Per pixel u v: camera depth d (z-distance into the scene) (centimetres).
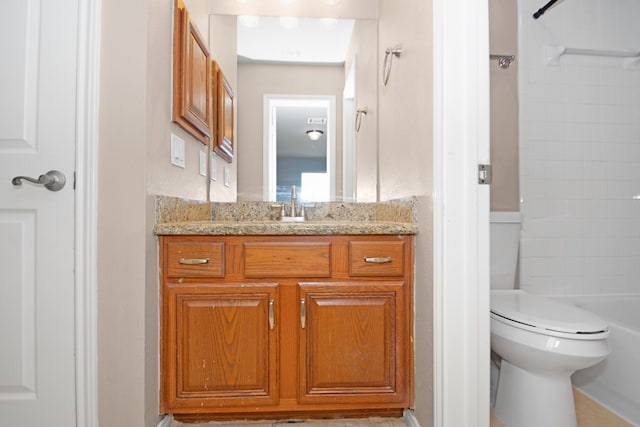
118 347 107
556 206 185
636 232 190
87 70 106
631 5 192
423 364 115
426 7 113
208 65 170
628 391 131
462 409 100
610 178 189
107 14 108
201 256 117
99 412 108
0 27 107
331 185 192
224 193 185
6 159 106
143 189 107
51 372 107
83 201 106
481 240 100
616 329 137
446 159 99
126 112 107
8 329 107
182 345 117
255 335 119
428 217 110
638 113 190
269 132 190
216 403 118
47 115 107
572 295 186
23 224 107
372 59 190
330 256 121
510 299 140
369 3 191
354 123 192
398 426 125
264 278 121
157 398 117
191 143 151
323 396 121
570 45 187
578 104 187
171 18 128
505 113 182
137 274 107
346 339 121
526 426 118
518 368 124
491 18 182
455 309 100
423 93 116
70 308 107
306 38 192
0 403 107
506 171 182
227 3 187
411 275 123
